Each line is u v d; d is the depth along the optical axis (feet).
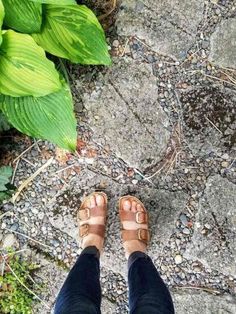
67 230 4.05
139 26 4.04
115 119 4.03
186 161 4.00
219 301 3.94
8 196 3.98
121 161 4.03
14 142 4.07
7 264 4.03
